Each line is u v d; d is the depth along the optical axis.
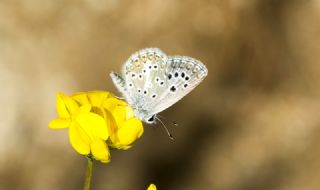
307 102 0.58
